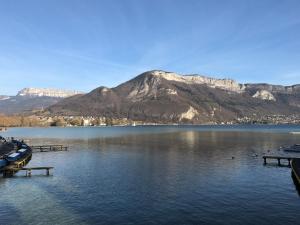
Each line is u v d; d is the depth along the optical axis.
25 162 84.44
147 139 175.25
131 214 42.19
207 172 69.31
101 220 40.22
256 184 57.94
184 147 125.25
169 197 49.59
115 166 78.12
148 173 68.50
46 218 40.97
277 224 38.19
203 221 39.47
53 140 171.38
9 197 50.12
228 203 46.38
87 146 133.12
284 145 131.50
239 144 137.88
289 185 57.09
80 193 52.25
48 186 57.19
